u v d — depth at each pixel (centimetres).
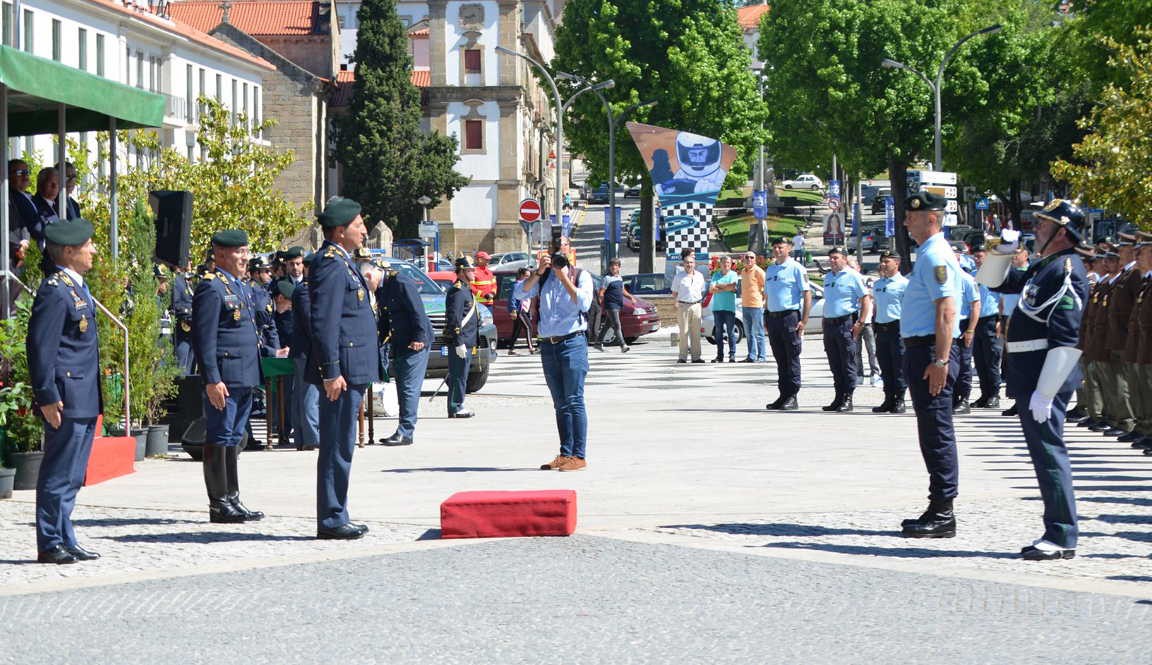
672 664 723
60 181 1797
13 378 1477
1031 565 981
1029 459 1608
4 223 1594
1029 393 1015
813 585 915
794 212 12588
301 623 828
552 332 1538
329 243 1141
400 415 1900
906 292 1110
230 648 772
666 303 5325
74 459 1060
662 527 1140
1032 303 1013
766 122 8706
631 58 7519
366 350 1135
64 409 1053
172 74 7825
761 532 1112
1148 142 4003
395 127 10419
